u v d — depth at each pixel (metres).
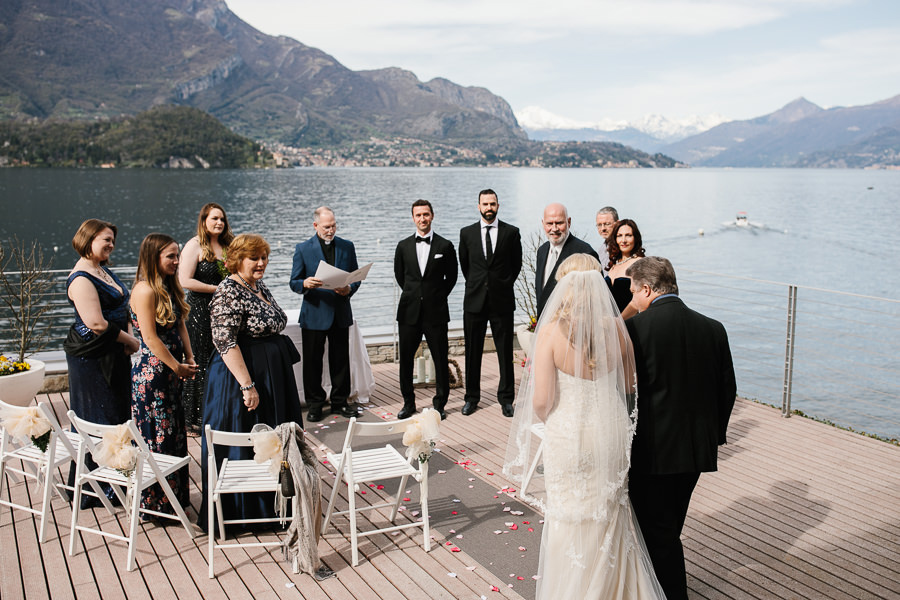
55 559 3.70
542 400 2.93
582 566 2.84
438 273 5.98
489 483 4.72
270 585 3.47
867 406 19.42
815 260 47.66
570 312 2.88
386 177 170.38
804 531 3.99
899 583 3.46
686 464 2.91
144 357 4.08
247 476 3.73
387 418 6.11
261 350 3.99
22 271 8.58
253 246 3.92
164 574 3.56
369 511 4.30
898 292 36.72
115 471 3.83
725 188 151.00
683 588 3.05
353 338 6.39
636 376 2.95
